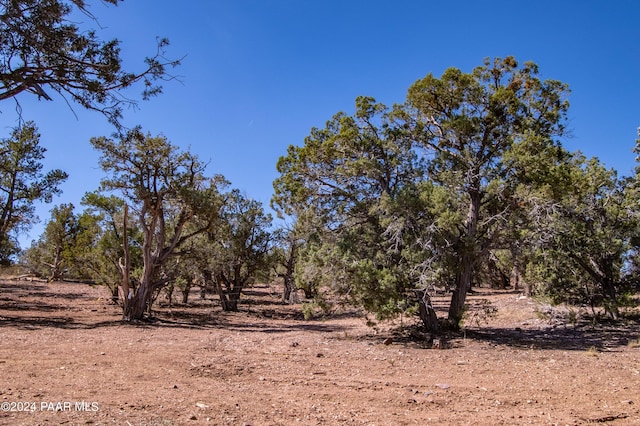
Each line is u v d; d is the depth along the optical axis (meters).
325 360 11.97
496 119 16.55
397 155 17.52
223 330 19.67
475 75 17.02
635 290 22.97
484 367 11.29
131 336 15.97
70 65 8.59
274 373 9.81
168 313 27.06
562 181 15.12
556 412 7.03
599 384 9.24
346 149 17.89
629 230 21.88
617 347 14.68
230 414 6.29
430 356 13.00
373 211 16.75
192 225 28.64
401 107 17.83
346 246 16.64
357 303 16.42
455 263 16.14
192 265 27.20
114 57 9.03
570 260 21.39
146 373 9.06
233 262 30.61
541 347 14.74
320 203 19.09
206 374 9.34
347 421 6.26
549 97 16.52
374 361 12.01
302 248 19.77
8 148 24.69
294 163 21.11
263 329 20.64
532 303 27.19
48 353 11.27
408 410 7.03
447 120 16.89
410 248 15.47
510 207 16.19
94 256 27.52
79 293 40.66
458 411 7.03
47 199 26.27
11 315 22.02
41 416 5.71
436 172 17.34
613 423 6.52
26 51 8.39
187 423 5.75
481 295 39.41
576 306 23.83
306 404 7.13
